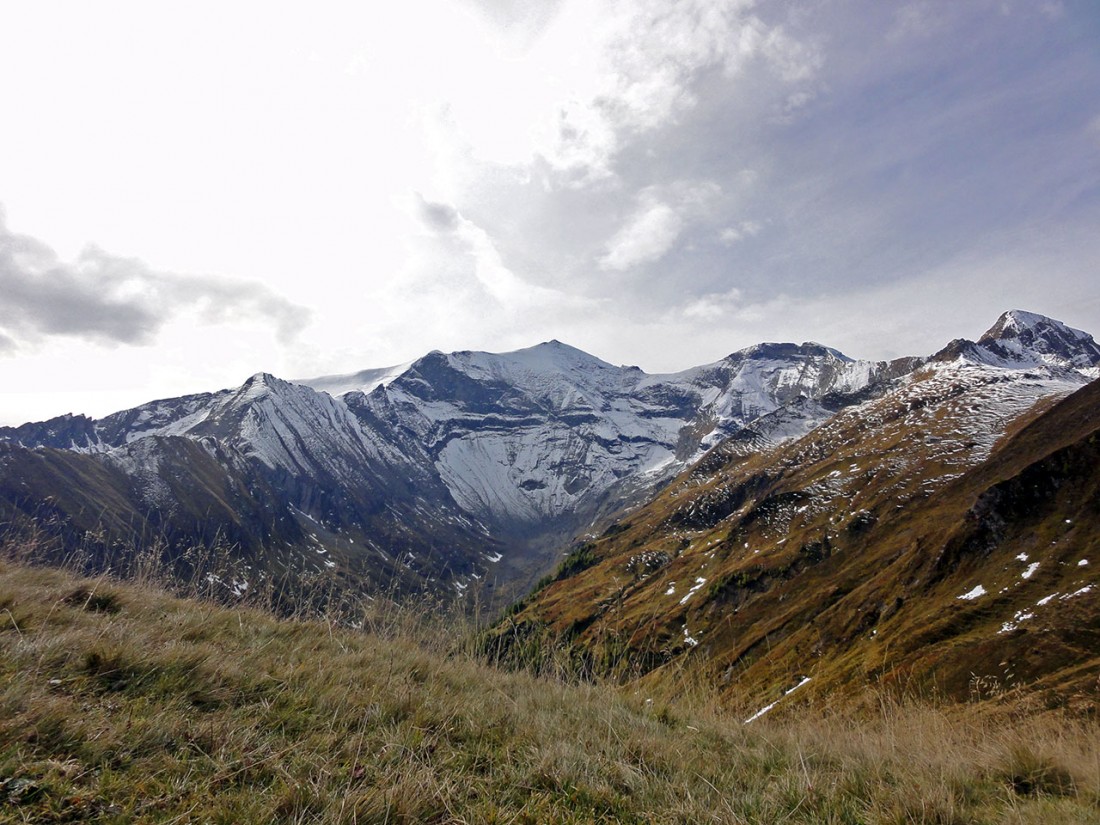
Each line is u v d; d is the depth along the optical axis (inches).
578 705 338.0
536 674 401.7
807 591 4810.5
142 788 165.2
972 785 261.1
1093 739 288.7
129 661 243.8
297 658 313.9
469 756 228.2
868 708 394.9
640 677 405.4
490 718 275.9
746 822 197.6
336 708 246.8
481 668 386.9
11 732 174.1
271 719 226.1
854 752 308.0
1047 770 269.6
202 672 250.4
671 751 269.3
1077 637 2394.2
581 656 418.3
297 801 167.2
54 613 298.8
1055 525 3661.4
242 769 180.1
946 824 207.2
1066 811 224.5
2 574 360.5
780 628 4249.5
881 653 3038.9
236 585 415.2
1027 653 2407.7
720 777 245.8
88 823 146.5
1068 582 3048.7
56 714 186.5
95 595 344.2
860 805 226.5
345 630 388.2
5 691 192.1
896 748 315.9
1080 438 4131.4
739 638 4347.9
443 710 268.8
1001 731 329.4
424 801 181.0
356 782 188.9
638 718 334.0
